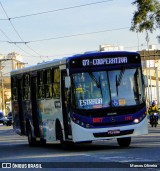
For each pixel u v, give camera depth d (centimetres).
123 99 2483
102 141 3294
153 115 4772
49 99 2805
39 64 2970
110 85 2486
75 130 2462
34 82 3095
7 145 3494
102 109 2464
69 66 2484
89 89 2478
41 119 2992
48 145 3275
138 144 2766
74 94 2473
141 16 4388
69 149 2711
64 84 2575
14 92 3531
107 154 2269
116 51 2514
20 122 3444
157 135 3503
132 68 2519
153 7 4362
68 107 2512
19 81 3409
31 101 3136
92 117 2456
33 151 2777
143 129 2498
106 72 2494
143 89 2519
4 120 9731
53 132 2780
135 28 4450
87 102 2466
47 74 2823
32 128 3169
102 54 2498
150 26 4403
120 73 2502
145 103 2512
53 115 2756
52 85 2741
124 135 2470
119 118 2469
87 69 2488
